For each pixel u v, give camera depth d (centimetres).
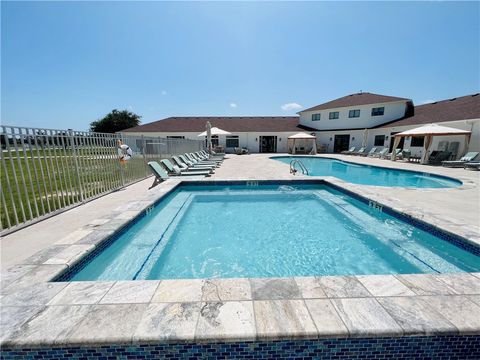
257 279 242
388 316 189
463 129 1596
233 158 2138
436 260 395
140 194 700
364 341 178
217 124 3344
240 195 802
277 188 880
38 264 272
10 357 170
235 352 175
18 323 181
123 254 412
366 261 415
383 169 1459
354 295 216
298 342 176
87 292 220
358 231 532
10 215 471
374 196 638
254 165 1514
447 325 180
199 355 175
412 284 233
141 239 469
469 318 188
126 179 846
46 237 381
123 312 193
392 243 453
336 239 499
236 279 242
